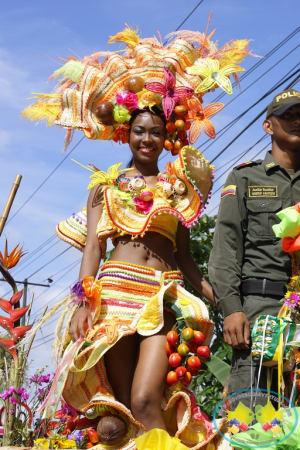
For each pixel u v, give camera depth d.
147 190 4.45
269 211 4.32
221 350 7.86
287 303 4.04
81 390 4.26
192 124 4.82
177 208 4.49
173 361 4.10
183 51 4.82
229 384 4.23
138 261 4.38
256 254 4.30
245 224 4.37
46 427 5.52
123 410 4.01
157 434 3.76
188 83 4.77
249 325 4.18
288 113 4.43
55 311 4.37
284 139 4.43
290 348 4.02
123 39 4.95
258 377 3.99
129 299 4.28
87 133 4.78
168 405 4.08
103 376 4.22
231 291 4.20
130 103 4.59
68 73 4.83
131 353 4.28
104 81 4.70
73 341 4.20
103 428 4.04
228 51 4.89
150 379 4.06
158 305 4.13
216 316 8.06
